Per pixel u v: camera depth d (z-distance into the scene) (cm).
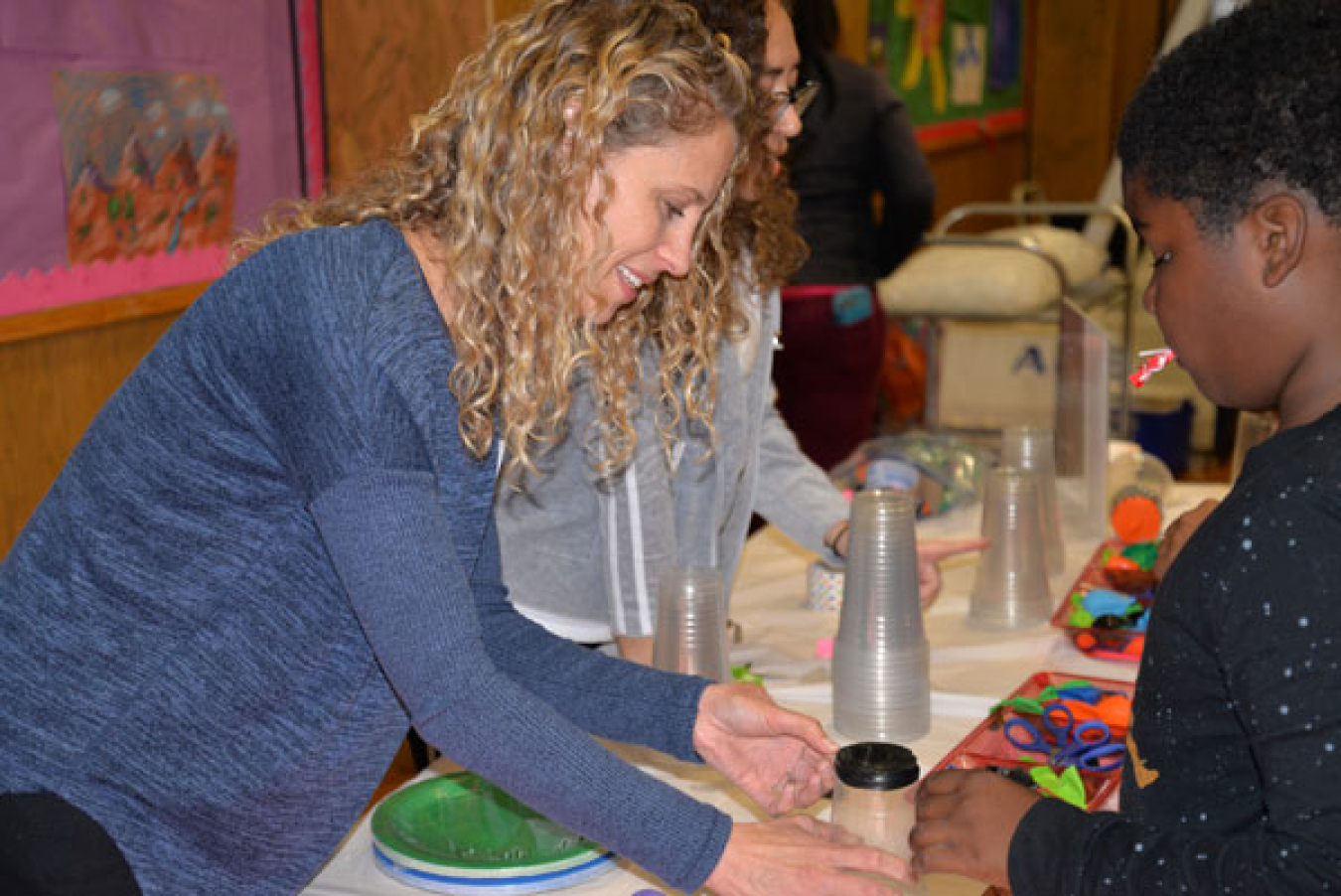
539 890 106
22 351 222
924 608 168
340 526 85
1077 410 200
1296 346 78
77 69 221
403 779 204
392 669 88
